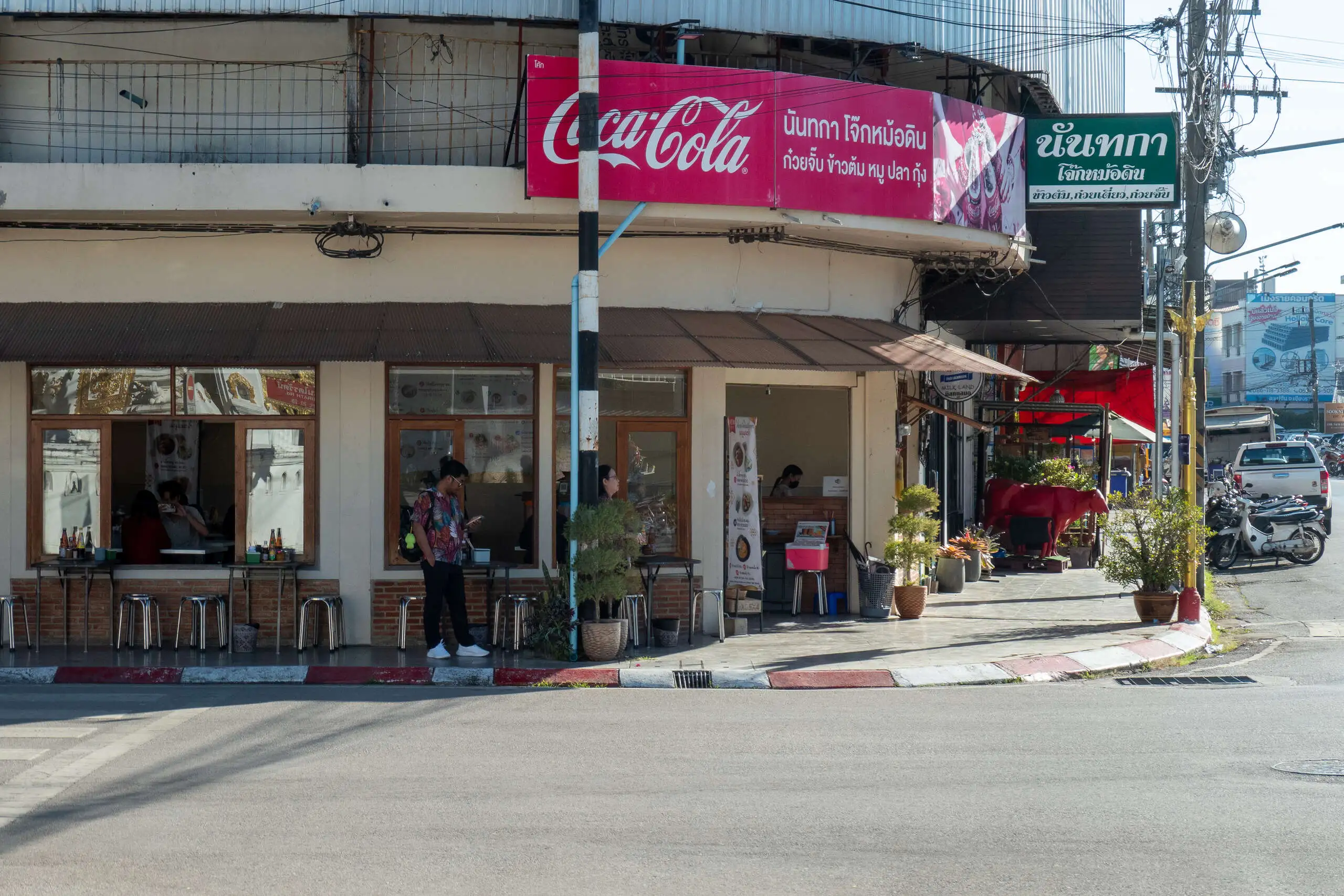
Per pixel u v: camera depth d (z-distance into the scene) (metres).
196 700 10.71
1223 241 19.80
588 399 12.82
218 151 14.76
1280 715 9.95
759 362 13.57
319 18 14.05
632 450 14.91
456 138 14.91
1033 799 7.30
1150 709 10.33
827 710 10.41
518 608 13.48
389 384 14.30
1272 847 6.36
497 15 14.02
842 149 14.69
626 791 7.50
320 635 14.03
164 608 13.94
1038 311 19.17
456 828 6.69
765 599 17.09
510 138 14.45
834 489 17.14
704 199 14.07
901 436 17.67
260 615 13.98
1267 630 16.34
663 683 12.04
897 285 17.03
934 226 15.46
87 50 14.70
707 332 14.34
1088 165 17.23
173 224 14.11
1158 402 21.84
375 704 10.57
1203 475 18.61
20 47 14.67
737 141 14.16
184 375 14.20
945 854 6.25
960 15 16.03
